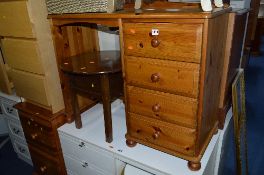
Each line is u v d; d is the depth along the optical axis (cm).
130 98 116
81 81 129
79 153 147
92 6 110
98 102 179
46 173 181
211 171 138
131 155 122
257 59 494
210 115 116
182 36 88
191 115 100
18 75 152
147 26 95
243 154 189
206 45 85
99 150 133
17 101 174
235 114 139
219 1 103
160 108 107
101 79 118
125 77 113
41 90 143
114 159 129
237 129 142
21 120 169
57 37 134
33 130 164
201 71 90
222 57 117
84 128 148
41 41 130
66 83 144
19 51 140
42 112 152
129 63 108
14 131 198
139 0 117
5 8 131
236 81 144
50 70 139
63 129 148
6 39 143
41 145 167
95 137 139
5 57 153
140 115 116
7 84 175
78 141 142
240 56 165
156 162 116
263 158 197
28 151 197
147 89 108
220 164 153
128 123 123
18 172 197
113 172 135
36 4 124
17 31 133
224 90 128
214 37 94
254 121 256
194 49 88
